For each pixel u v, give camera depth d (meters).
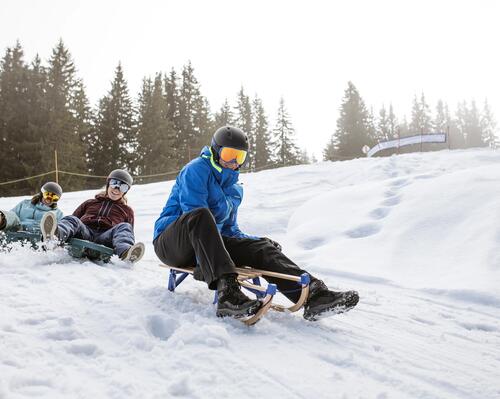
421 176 7.36
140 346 1.99
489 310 3.20
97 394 1.53
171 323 2.33
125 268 4.16
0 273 3.40
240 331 2.29
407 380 1.85
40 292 2.86
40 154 29.59
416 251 4.56
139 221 8.21
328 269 4.49
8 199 11.88
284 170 14.73
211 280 2.40
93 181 34.91
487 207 4.83
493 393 1.77
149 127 36.34
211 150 2.88
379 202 6.22
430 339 2.53
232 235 3.01
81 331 2.10
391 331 2.63
